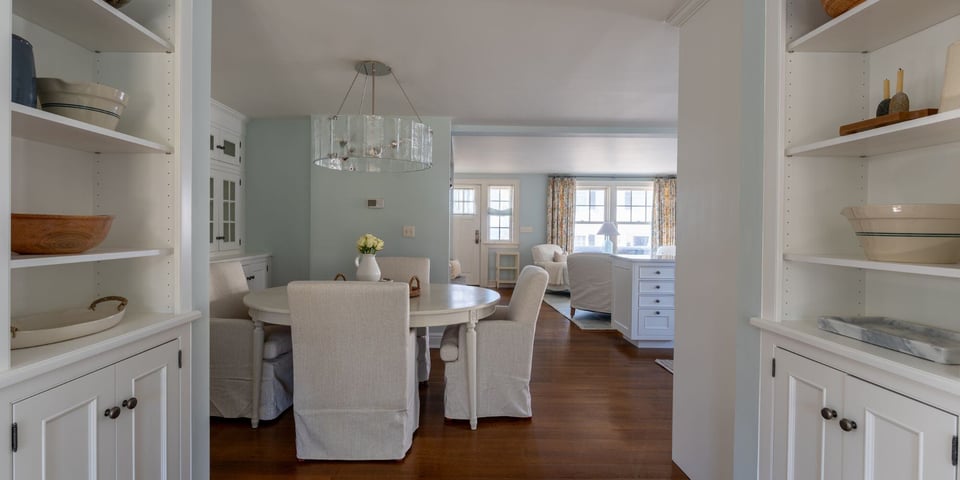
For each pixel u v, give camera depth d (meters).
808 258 1.28
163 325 1.33
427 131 2.74
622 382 3.33
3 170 0.88
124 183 1.46
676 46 2.47
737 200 1.61
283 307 2.35
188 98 1.50
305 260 4.23
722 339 1.71
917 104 1.24
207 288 1.63
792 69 1.40
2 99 0.87
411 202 4.18
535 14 2.11
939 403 0.90
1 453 0.88
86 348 1.05
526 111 3.86
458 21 2.18
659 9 2.04
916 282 1.25
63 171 1.36
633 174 8.81
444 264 4.18
